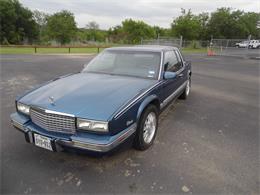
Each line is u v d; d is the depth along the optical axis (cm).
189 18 4294
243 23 4747
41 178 269
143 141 324
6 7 4662
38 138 275
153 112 347
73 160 306
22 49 2578
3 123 428
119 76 378
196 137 384
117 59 421
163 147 346
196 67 1398
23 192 246
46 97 293
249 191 251
